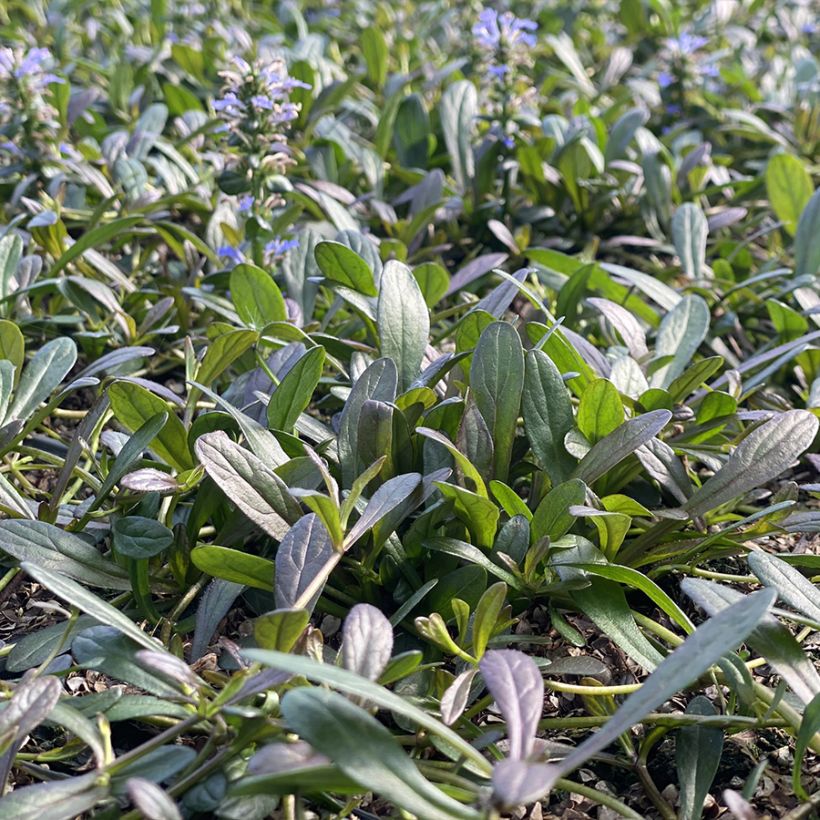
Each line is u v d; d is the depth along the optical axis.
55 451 0.60
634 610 0.51
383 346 0.53
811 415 0.49
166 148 0.81
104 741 0.39
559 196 0.82
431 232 0.79
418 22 1.33
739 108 1.05
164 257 0.75
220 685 0.43
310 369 0.50
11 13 1.22
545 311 0.55
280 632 0.40
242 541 0.51
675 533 0.50
